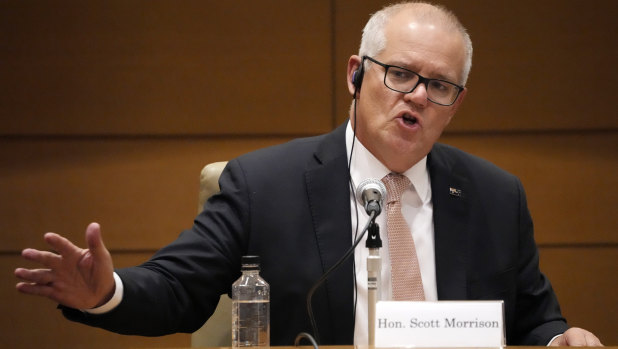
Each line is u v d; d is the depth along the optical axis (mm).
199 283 6637
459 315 5141
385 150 6883
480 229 7324
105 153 12109
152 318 6145
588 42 12133
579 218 12141
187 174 12109
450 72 6820
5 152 12047
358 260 6848
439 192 7320
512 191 7684
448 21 6973
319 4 12172
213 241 6859
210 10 12125
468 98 12164
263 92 12148
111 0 12094
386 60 6840
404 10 6988
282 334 6738
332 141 7457
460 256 7125
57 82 12055
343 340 6652
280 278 6809
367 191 5832
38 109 12062
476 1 12133
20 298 12023
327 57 12156
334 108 12164
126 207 12086
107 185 12070
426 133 6836
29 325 12031
